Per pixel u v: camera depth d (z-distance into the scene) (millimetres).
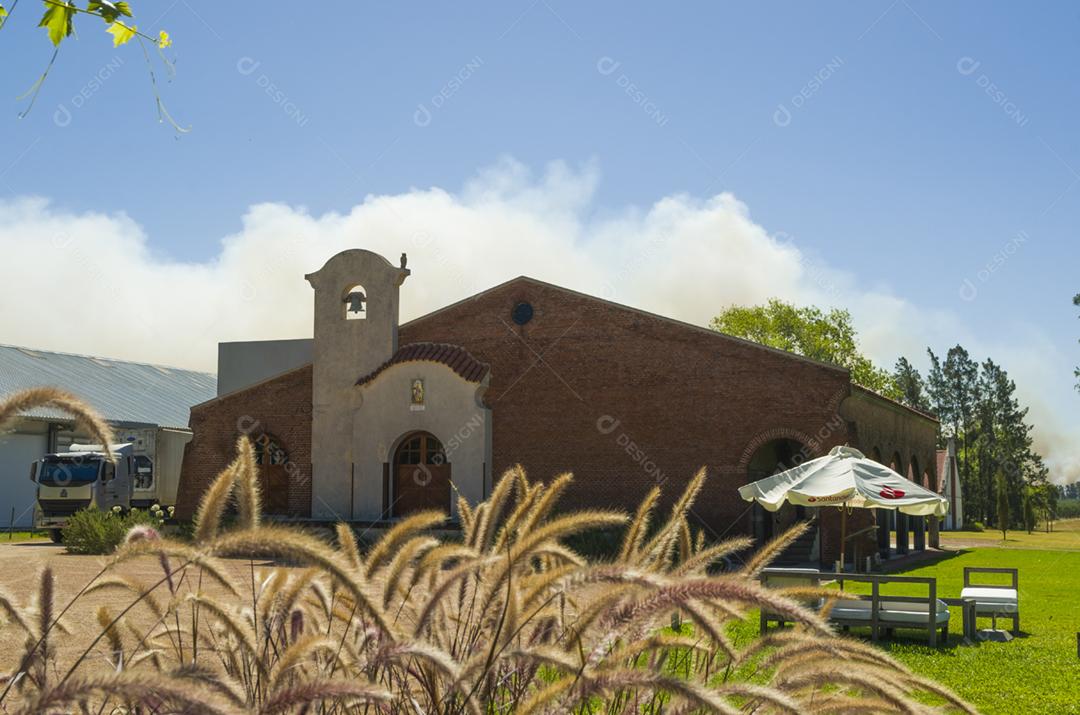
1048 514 91250
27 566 19828
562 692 2596
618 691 3084
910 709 2785
